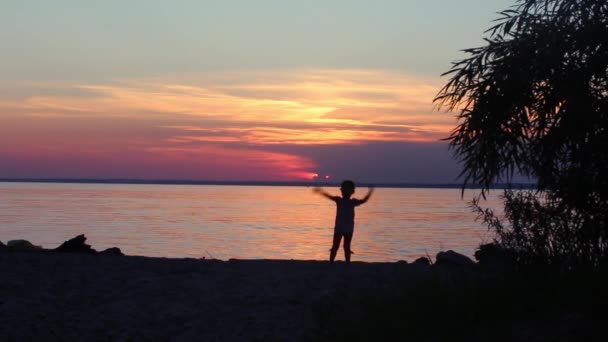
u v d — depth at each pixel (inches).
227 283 396.5
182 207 4242.1
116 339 293.1
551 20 333.4
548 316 272.1
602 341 240.5
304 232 2224.4
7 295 361.1
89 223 2453.2
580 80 315.3
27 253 528.1
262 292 370.0
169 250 1508.4
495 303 281.7
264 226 2522.1
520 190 356.2
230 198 6683.1
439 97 345.7
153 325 312.8
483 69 336.8
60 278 408.8
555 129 317.7
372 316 286.7
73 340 291.9
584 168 316.2
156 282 398.0
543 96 325.4
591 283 287.7
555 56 321.7
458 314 277.1
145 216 3061.0
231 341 287.9
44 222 2459.4
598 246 323.3
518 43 329.7
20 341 289.6
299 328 300.0
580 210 325.1
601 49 317.7
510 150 339.6
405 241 1852.9
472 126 337.4
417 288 309.4
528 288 297.4
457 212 3922.2
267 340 286.5
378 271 437.4
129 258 500.7
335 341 276.4
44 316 323.0
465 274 327.6
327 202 5777.6
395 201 6289.4
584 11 325.7
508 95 329.1
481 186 352.2
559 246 341.1
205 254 1419.8
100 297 360.8
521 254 344.5
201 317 322.3
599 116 305.4
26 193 7332.7
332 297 343.3
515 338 254.8
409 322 276.1
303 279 407.5
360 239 1929.1
